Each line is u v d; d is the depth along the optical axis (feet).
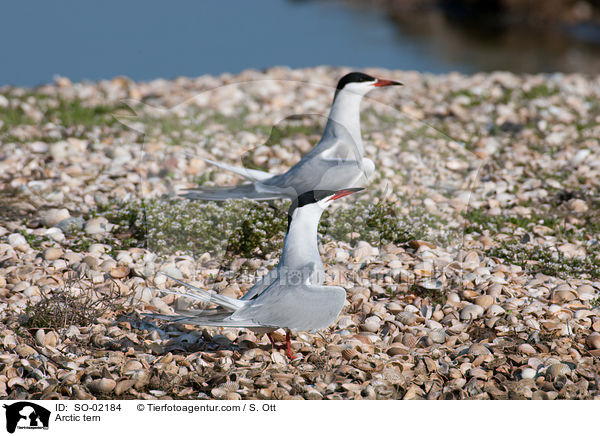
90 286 28.17
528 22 141.69
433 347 24.72
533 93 63.36
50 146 46.24
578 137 51.55
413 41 121.60
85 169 43.19
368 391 22.06
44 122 52.34
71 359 23.45
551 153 48.34
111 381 21.99
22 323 25.49
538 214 38.50
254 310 22.36
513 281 30.30
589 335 25.39
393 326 25.86
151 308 26.58
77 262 30.91
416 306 27.43
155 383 22.38
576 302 28.19
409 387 22.24
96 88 63.82
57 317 25.54
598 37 124.57
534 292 29.09
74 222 35.37
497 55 108.27
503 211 38.45
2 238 33.35
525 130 52.24
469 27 136.87
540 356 24.18
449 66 98.84
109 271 30.04
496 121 54.90
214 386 22.40
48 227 35.58
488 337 25.66
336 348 24.36
